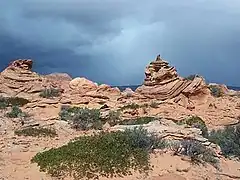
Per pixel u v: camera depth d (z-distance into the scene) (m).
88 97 44.53
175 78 44.09
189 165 21.78
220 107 41.19
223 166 23.70
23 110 37.41
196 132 28.03
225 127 35.03
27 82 48.88
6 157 22.02
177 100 41.78
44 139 26.45
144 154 21.50
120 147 21.66
